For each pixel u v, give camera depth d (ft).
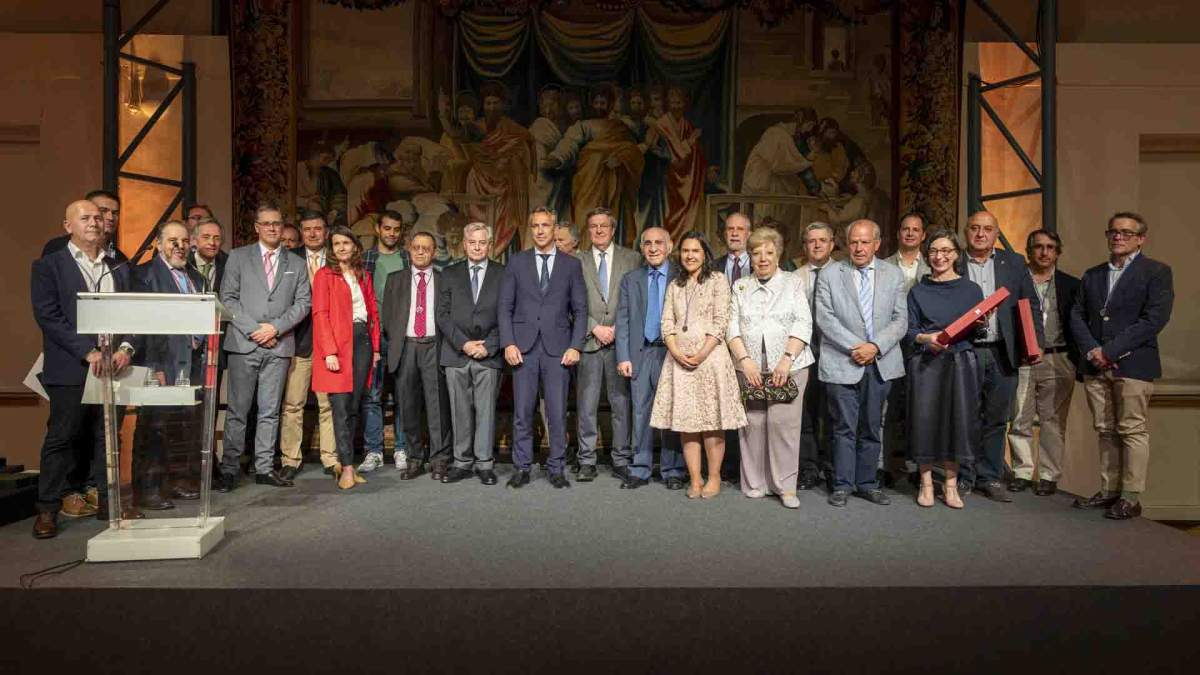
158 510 11.52
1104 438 14.32
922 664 9.67
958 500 14.14
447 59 20.68
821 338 14.70
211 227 15.19
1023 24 20.45
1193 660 9.86
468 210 20.76
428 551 11.20
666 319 15.07
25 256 20.63
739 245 16.15
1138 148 19.77
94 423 13.62
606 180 20.86
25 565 10.61
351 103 20.54
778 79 20.89
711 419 14.44
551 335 15.75
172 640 9.53
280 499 14.57
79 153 19.92
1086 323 14.69
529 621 9.50
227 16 20.02
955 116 20.42
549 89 20.79
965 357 13.92
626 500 14.53
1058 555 11.18
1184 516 20.57
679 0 20.77
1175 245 20.81
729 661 9.55
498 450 20.62
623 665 9.53
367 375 16.72
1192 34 20.38
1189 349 20.77
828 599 9.64
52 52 19.94
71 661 9.57
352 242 16.28
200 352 11.98
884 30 20.83
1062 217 19.71
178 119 19.99
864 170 20.95
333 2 20.51
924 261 16.20
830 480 15.67
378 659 9.48
